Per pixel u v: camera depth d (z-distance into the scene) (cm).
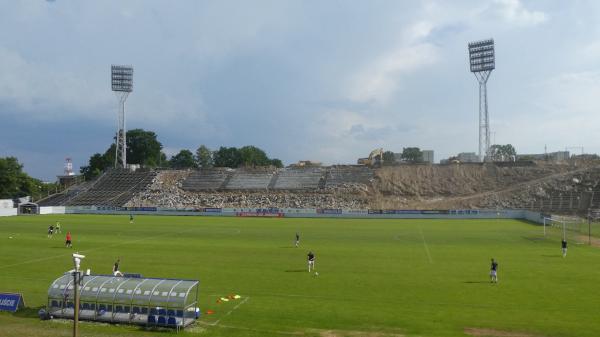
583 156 17462
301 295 3675
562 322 2955
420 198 15338
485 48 15975
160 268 4834
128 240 7238
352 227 9650
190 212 13450
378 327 2850
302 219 11956
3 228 9056
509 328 2833
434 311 3209
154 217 12369
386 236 7931
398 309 3259
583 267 4884
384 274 4528
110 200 15575
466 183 15800
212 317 3077
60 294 3116
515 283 4103
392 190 15888
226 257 5578
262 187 16575
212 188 16662
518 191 14400
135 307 2984
